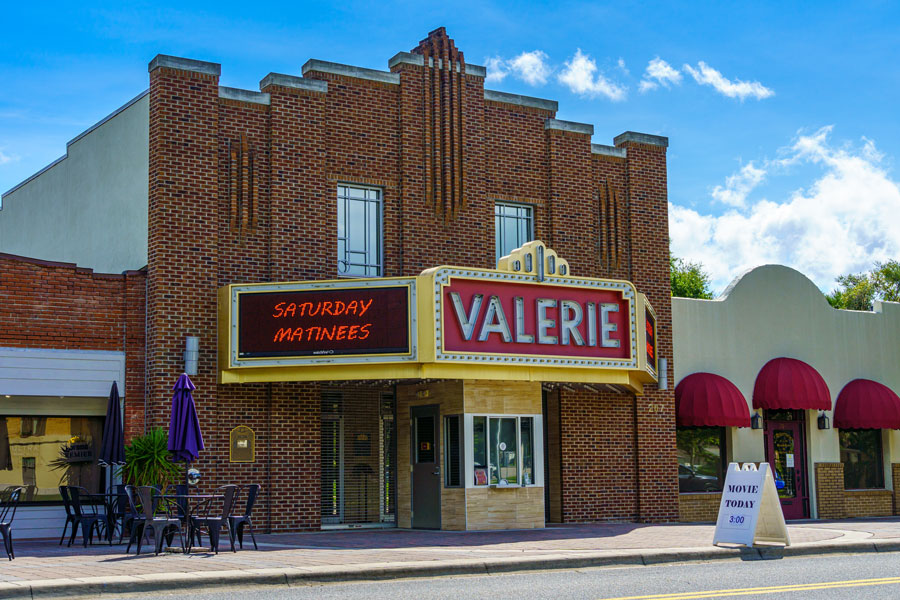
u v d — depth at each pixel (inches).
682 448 1115.3
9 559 607.5
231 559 605.3
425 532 855.1
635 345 898.7
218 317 851.4
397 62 964.0
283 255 884.0
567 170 1041.5
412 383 922.1
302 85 908.6
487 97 1004.6
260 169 887.7
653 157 1098.1
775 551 689.0
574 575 575.5
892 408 1198.9
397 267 937.5
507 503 880.9
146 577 500.1
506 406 888.9
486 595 479.8
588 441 1013.8
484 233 981.2
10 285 813.2
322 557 619.2
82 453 846.5
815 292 1234.6
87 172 1057.5
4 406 815.7
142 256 896.9
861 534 811.4
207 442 836.0
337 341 818.8
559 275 871.1
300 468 874.8
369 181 935.0
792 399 1136.2
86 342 835.4
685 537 784.9
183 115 857.5
